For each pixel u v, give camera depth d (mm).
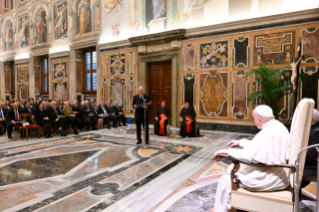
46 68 15719
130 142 6680
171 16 9570
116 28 11234
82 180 3658
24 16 16172
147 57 10125
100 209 2693
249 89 7863
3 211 2643
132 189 3293
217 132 8305
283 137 2111
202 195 3086
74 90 13156
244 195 2076
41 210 2668
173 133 8211
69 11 13125
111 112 10125
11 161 4746
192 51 8953
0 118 7879
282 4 7344
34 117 7770
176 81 9391
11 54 17391
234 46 8070
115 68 11281
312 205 2748
